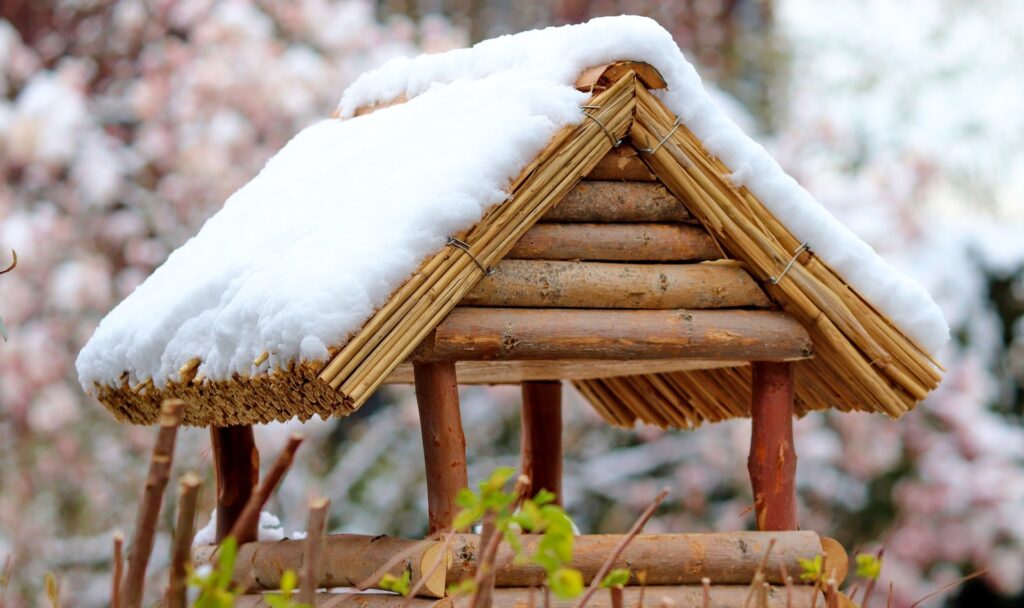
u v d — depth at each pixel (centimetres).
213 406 217
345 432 618
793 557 210
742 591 208
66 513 533
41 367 512
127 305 248
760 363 224
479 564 140
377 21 721
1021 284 636
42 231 521
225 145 530
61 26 610
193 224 540
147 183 554
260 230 223
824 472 575
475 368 243
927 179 591
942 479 561
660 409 298
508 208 192
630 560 202
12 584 502
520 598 194
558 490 296
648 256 210
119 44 595
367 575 200
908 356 218
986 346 619
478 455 593
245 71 538
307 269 185
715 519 574
